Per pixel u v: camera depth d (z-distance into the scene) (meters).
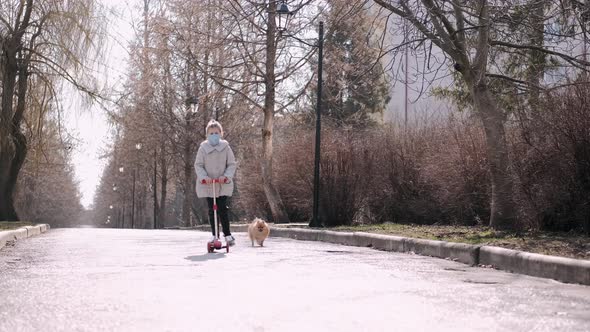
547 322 4.91
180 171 51.50
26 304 5.78
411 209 18.02
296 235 17.62
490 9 12.34
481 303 5.82
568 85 11.32
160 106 39.34
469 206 15.62
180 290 6.68
